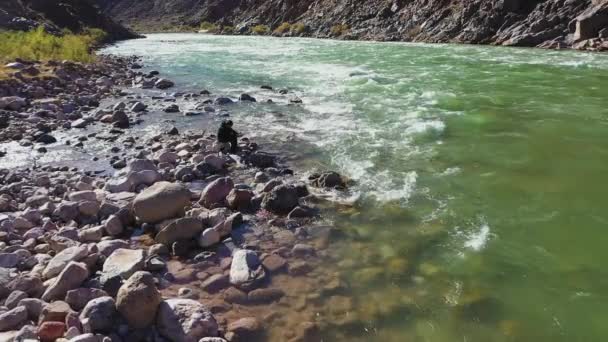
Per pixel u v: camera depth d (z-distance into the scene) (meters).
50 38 30.52
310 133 11.70
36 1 56.81
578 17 32.31
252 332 4.54
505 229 6.46
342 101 15.20
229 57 32.53
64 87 18.19
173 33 108.12
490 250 5.96
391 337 4.49
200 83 20.62
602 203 7.02
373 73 20.56
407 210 7.18
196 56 34.06
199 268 5.75
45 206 7.34
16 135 11.84
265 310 4.91
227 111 14.66
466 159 9.15
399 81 18.06
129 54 36.97
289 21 75.81
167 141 11.52
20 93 16.03
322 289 5.27
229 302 5.05
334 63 25.77
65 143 11.52
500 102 13.52
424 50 31.91
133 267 5.38
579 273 5.41
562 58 24.50
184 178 8.93
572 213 6.78
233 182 8.53
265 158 9.63
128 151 10.87
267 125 12.70
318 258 5.93
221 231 6.54
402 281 5.39
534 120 11.38
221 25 101.50
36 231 6.52
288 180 8.60
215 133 12.12
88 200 7.62
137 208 6.89
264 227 6.82
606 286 5.15
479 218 6.80
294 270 5.67
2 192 8.14
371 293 5.19
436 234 6.42
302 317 4.79
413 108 13.50
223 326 4.62
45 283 5.15
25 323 4.46
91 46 43.22
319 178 8.37
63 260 5.46
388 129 11.55
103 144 11.46
